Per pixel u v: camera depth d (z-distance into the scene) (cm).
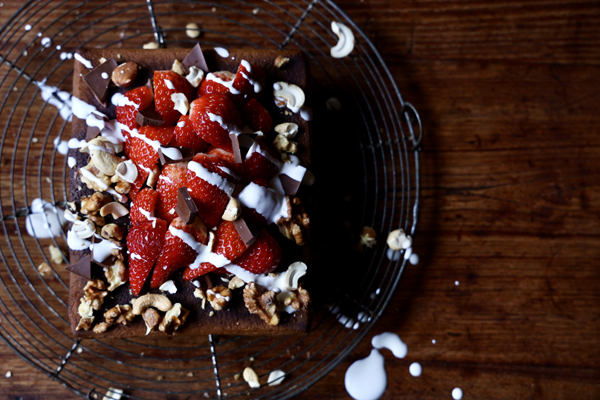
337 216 68
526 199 70
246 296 58
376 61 69
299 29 69
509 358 69
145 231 57
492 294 69
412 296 69
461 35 70
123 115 58
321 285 68
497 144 70
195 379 67
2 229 67
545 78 70
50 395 67
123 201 59
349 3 69
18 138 65
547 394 69
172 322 58
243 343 68
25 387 66
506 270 69
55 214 67
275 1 69
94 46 68
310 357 65
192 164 56
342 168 69
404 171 69
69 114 68
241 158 57
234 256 57
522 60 69
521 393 69
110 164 58
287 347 68
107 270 59
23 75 67
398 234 65
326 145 69
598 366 69
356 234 68
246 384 68
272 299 59
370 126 69
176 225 56
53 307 67
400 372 68
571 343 69
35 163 68
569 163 70
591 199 70
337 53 65
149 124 57
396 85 65
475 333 69
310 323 61
